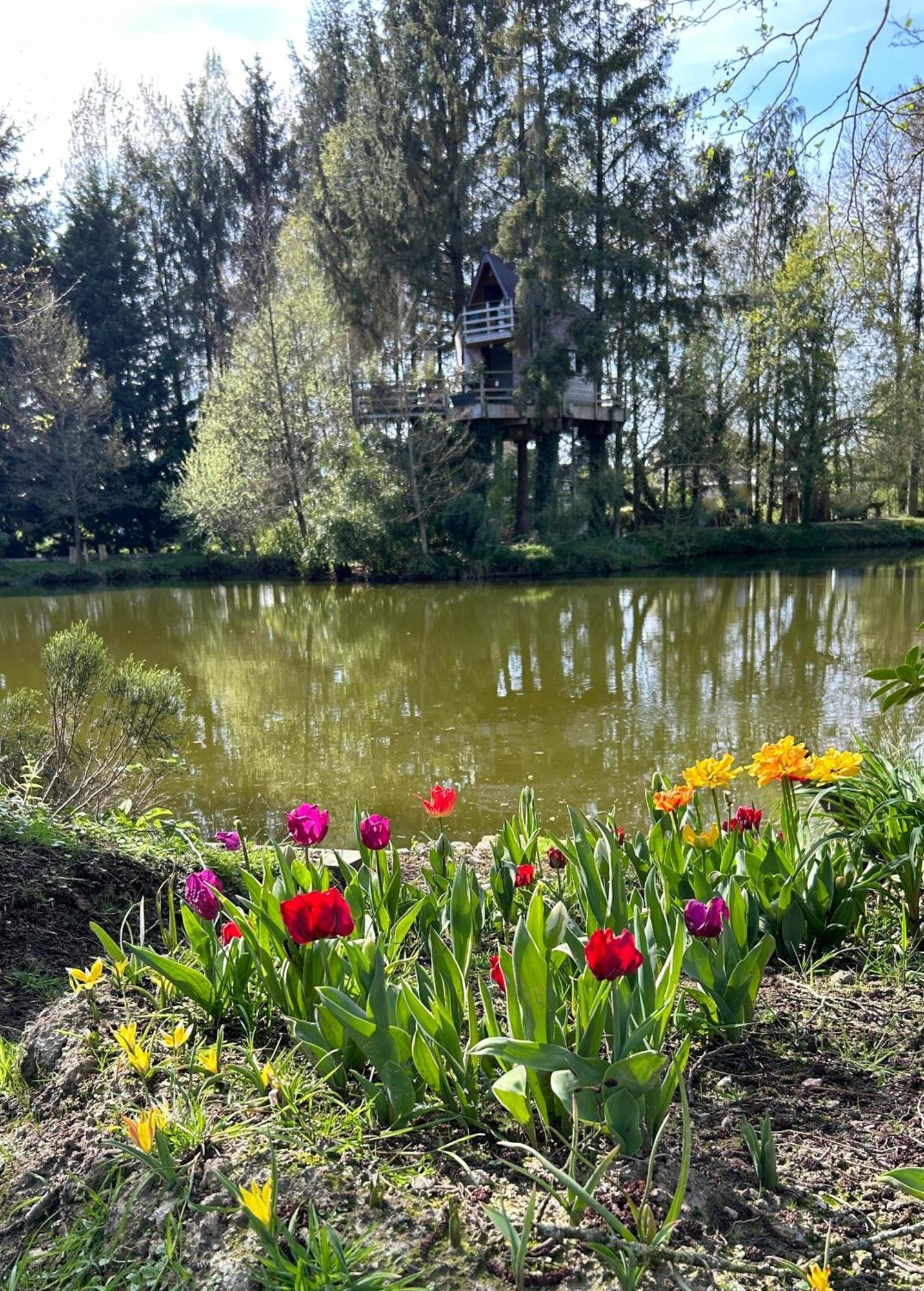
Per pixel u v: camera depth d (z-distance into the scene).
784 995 2.85
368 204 29.56
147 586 31.03
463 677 13.36
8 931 3.65
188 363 41.09
